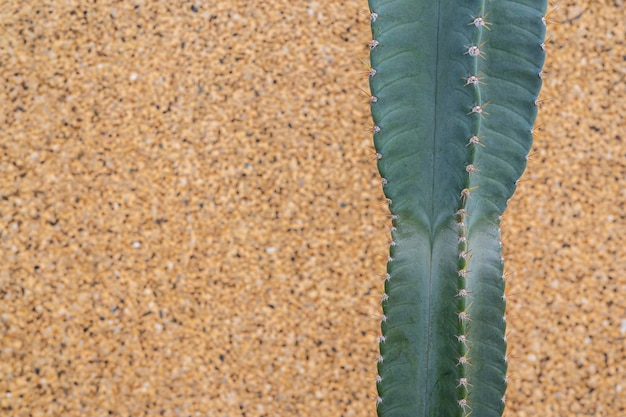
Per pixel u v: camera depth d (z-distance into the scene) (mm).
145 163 1381
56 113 1380
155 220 1380
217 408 1372
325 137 1384
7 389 1360
